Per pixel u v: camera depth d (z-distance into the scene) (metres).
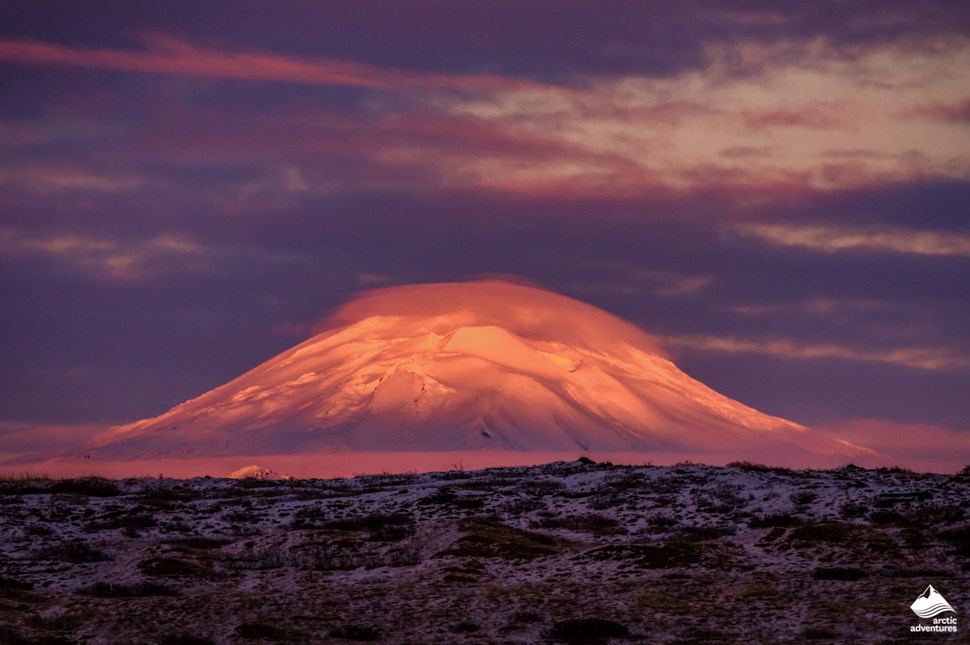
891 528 66.25
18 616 51.34
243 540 71.62
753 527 69.81
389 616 52.56
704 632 48.97
